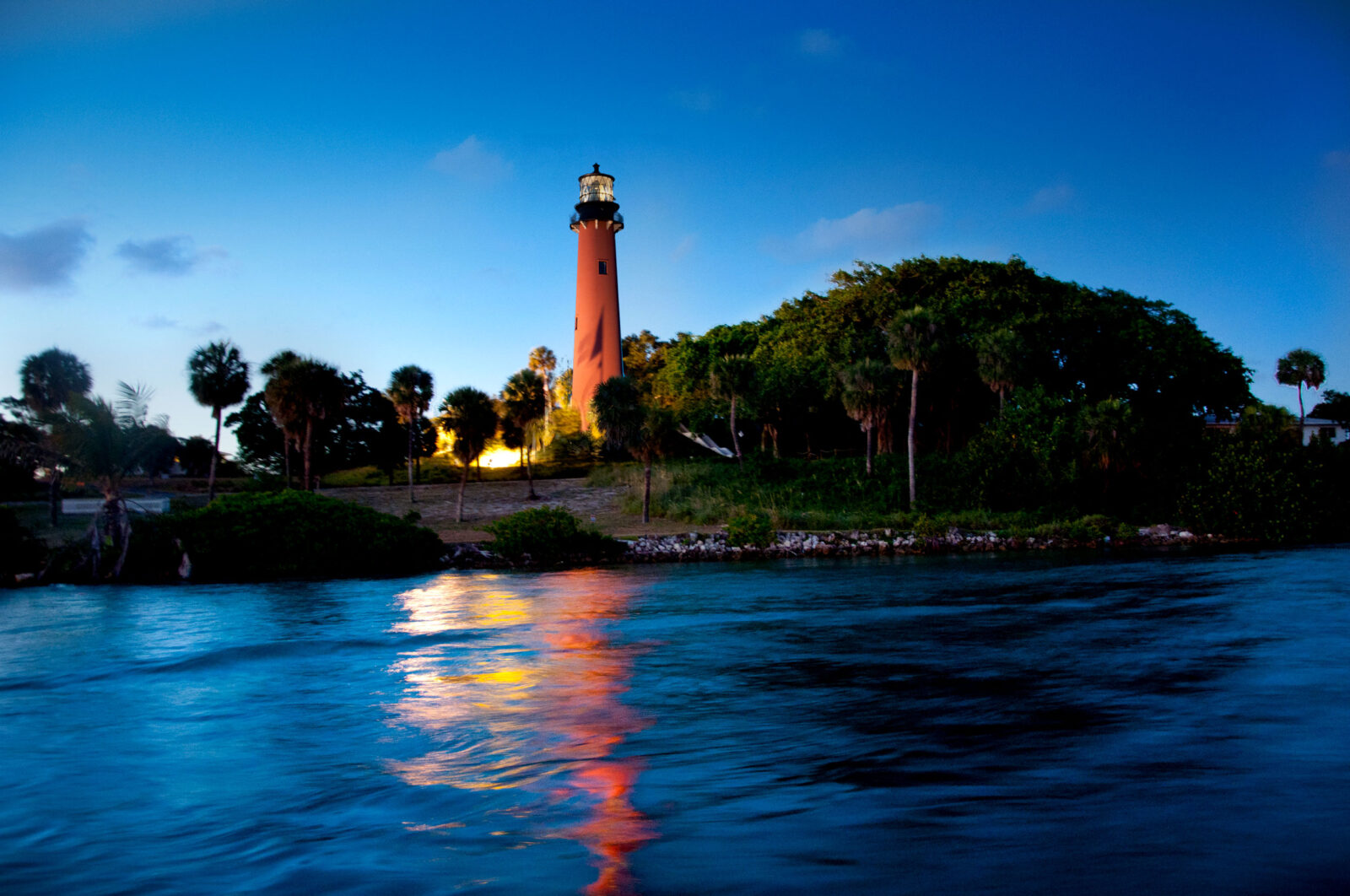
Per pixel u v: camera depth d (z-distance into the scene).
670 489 46.28
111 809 5.23
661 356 89.12
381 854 4.34
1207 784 5.26
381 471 62.38
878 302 54.06
